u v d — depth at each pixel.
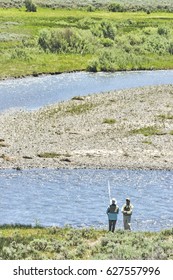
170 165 114.19
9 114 152.75
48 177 106.06
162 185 103.31
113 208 75.69
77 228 79.62
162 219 86.06
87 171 109.88
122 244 66.31
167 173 110.06
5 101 171.62
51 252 65.69
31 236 71.38
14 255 62.41
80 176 107.06
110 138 129.12
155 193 98.75
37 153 118.25
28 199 94.00
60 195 96.56
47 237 71.50
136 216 87.12
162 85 194.25
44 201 93.25
